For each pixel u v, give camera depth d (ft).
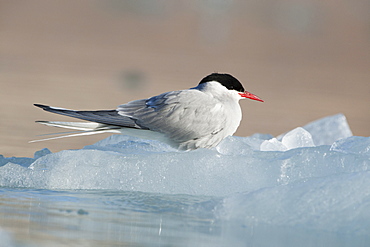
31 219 23.80
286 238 22.98
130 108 36.19
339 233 23.88
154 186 30.68
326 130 41.70
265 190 26.63
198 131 35.91
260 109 65.05
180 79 77.77
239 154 32.12
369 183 25.58
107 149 35.63
